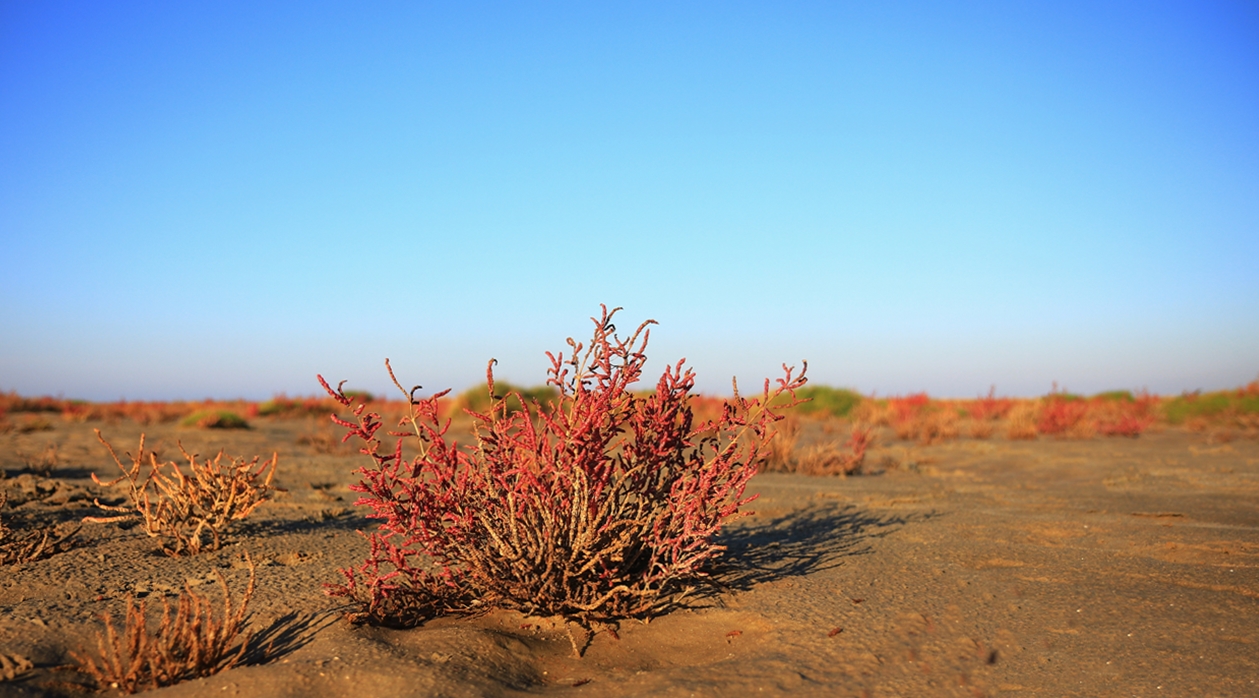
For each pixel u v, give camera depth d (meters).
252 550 5.25
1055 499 7.75
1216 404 21.14
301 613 3.76
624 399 3.86
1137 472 9.88
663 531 3.94
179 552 5.10
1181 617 3.69
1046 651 3.28
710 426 4.12
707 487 3.76
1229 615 3.71
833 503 7.71
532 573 3.68
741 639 3.57
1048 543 5.57
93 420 23.30
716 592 4.26
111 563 4.80
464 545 3.75
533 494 3.59
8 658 3.06
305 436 16.03
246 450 13.45
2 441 14.20
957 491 8.52
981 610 3.88
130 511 6.28
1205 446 13.48
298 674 2.91
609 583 3.75
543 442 3.68
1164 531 5.85
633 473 3.97
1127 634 3.46
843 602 4.04
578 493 3.61
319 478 9.54
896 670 3.07
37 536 5.30
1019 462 11.66
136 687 2.92
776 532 6.21
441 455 3.71
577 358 3.71
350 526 6.25
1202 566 4.75
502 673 3.09
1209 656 3.16
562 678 3.16
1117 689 2.87
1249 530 5.84
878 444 15.05
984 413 22.27
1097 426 17.69
